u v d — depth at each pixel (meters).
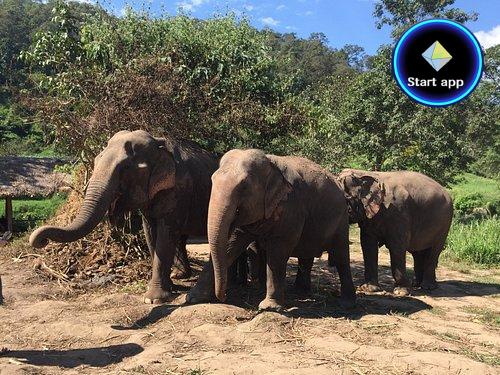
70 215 8.70
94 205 5.50
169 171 6.21
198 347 4.72
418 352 4.63
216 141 8.57
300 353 4.57
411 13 15.95
